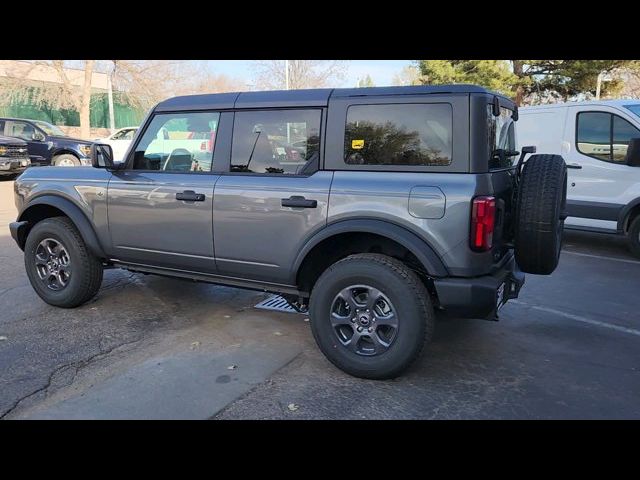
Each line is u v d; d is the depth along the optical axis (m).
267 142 3.96
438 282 3.37
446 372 3.76
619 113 7.21
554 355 4.06
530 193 3.57
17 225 5.15
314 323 3.74
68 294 4.88
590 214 7.53
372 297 3.56
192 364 3.85
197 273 4.39
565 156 7.73
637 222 7.14
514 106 4.32
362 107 3.63
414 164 3.49
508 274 3.72
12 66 25.48
